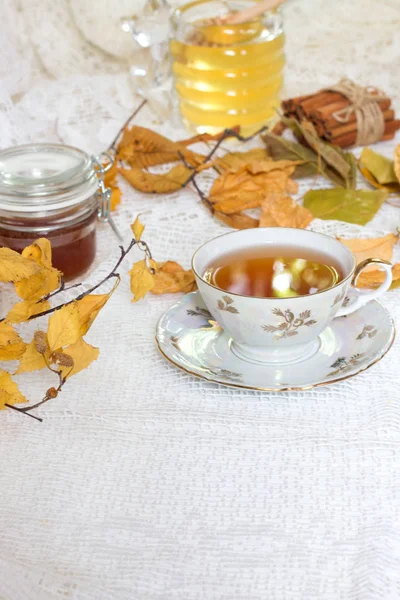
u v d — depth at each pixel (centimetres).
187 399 72
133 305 82
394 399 71
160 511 64
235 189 93
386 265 75
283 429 69
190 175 96
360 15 132
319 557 61
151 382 74
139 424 70
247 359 73
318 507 64
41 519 64
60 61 126
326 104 105
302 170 99
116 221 94
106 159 99
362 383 72
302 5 132
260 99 106
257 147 106
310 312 70
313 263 75
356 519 63
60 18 125
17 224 81
